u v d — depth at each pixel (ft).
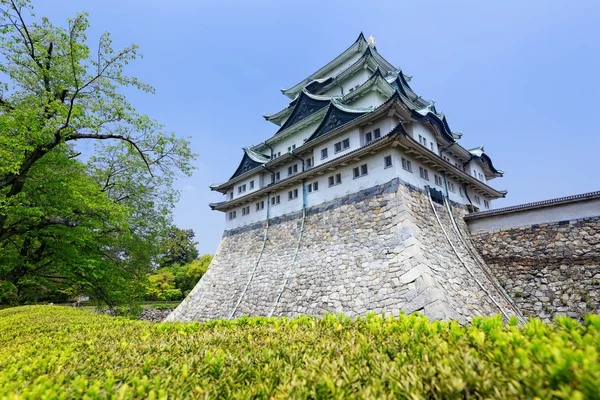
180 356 13.78
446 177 68.23
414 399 7.08
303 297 55.16
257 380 9.91
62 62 42.04
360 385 8.45
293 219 71.15
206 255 159.74
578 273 45.06
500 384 7.03
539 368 7.17
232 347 14.57
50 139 39.65
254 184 91.30
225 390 9.45
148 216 61.36
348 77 92.48
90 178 53.93
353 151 58.49
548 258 49.08
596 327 9.73
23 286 63.00
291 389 8.38
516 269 51.93
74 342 18.76
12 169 34.81
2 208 36.35
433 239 51.11
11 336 25.17
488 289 49.29
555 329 10.86
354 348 11.89
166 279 143.23
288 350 12.71
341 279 51.78
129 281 61.87
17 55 40.63
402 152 56.65
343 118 69.05
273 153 98.68
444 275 45.29
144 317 114.62
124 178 57.98
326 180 66.49
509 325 12.44
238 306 66.85
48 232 42.88
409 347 11.34
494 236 57.93
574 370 6.49
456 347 9.99
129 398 8.68
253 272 71.26
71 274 48.96
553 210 51.47
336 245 57.31
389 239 49.42
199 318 74.13
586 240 46.26
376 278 47.03
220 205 95.40
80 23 42.34
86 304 117.80
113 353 15.07
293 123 91.91
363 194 57.88
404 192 52.54
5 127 35.68
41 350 16.85
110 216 46.09
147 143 49.80
